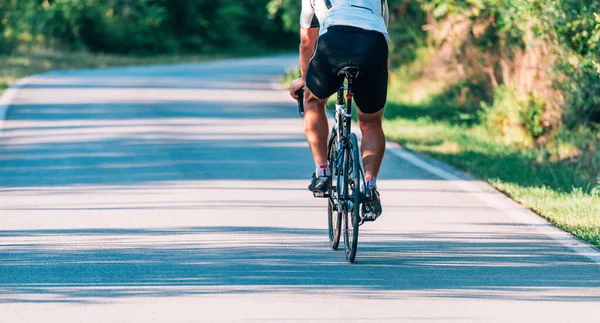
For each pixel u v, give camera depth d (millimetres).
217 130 31594
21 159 24469
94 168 23312
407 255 14938
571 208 19219
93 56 87500
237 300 12109
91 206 18578
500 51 36188
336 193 14859
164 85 52156
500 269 14094
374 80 13773
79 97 42438
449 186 21797
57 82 51531
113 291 12445
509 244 15867
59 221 17125
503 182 22625
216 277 13273
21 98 40938
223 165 24156
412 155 27078
